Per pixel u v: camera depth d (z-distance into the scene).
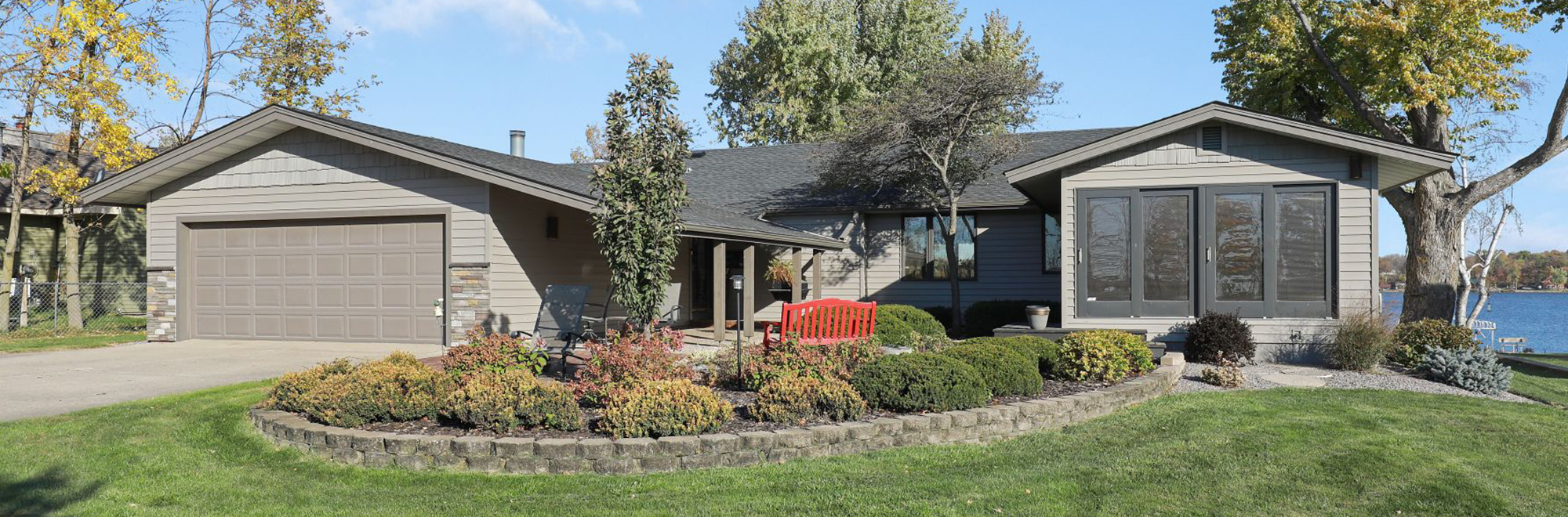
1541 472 6.36
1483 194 17.34
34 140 22.44
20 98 17.23
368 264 13.65
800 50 34.22
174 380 9.91
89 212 22.09
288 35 22.83
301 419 7.07
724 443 6.17
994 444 7.00
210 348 13.37
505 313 13.16
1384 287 38.09
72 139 18.08
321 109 24.03
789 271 17.91
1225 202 12.71
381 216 13.53
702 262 19.42
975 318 17.16
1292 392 9.73
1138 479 5.89
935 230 18.80
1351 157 12.22
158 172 14.16
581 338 10.02
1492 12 16.73
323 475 6.08
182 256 14.68
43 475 5.96
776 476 5.91
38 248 21.98
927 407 7.28
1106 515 5.16
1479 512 5.38
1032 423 7.62
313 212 13.92
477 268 12.86
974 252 18.52
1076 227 13.14
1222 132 12.70
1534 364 14.20
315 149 13.96
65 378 10.13
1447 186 17.78
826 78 35.25
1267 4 19.58
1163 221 12.90
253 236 14.40
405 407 6.85
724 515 5.08
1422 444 7.04
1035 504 5.33
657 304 9.31
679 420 6.30
